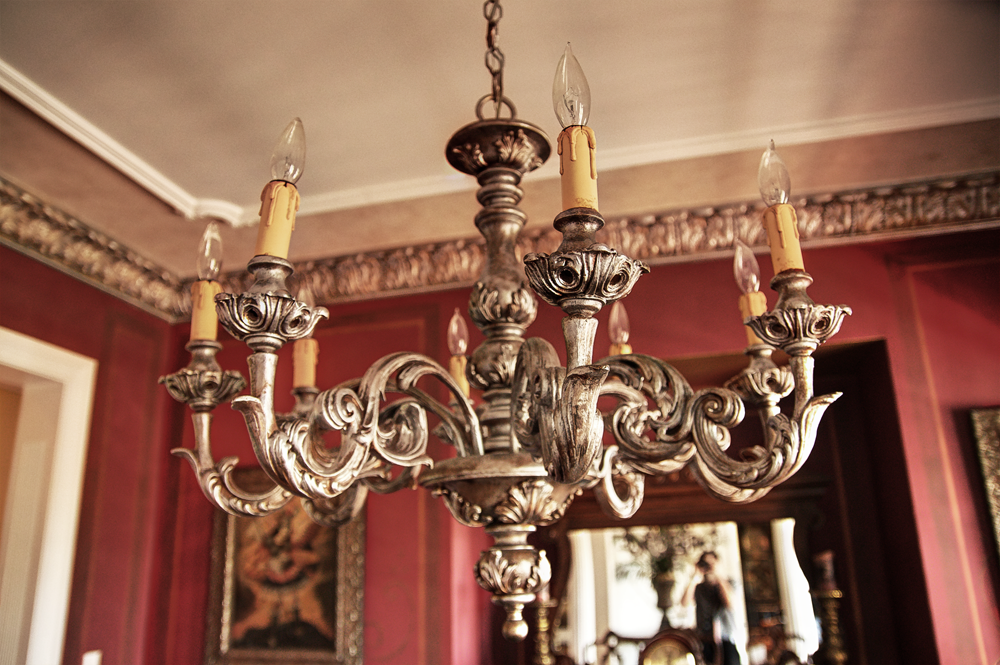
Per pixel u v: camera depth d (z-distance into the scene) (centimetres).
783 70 212
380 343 331
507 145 122
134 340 332
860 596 309
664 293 304
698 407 100
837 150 251
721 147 246
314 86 215
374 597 300
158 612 321
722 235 295
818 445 330
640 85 218
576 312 73
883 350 283
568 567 327
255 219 283
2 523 295
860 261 288
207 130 234
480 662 314
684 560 319
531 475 104
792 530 315
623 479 128
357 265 329
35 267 282
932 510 261
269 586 312
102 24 188
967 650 246
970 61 209
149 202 275
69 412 291
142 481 329
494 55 136
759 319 97
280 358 334
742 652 304
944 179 272
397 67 207
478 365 119
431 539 300
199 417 108
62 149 240
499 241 124
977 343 271
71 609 282
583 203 78
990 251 278
